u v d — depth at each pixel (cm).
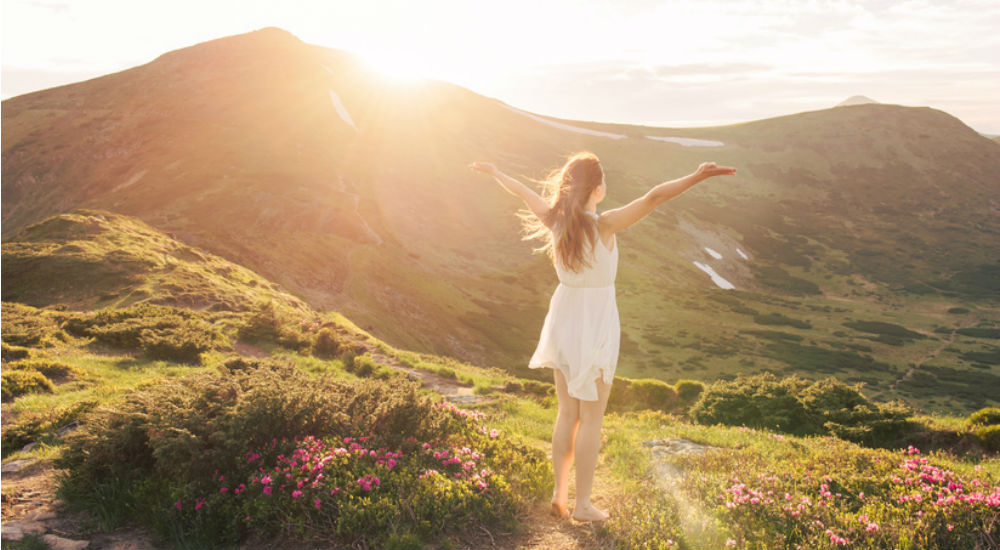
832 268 13350
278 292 3938
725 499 387
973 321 10606
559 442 360
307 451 405
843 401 1173
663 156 18338
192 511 363
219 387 467
